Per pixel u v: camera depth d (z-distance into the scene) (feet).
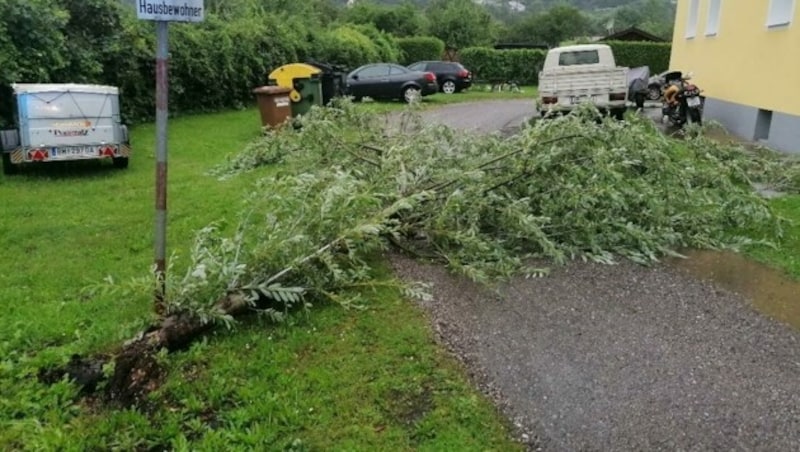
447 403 10.23
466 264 15.75
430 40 100.78
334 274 13.39
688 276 15.62
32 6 33.88
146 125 45.29
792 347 12.00
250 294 12.93
